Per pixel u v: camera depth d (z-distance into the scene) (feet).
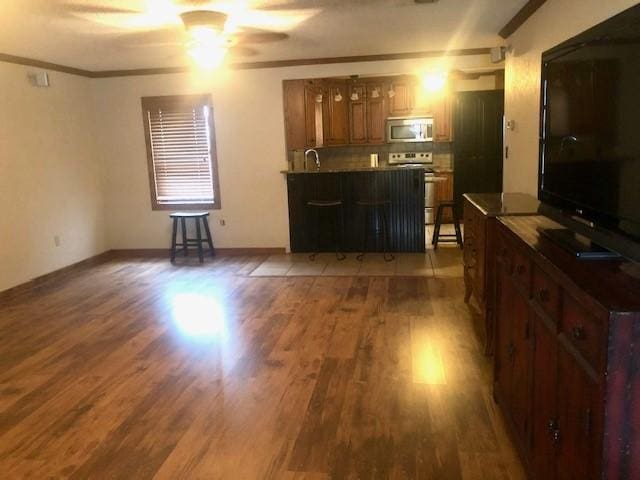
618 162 5.56
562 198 7.41
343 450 7.86
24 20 12.51
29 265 17.87
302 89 20.88
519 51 14.47
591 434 4.56
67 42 15.26
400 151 27.53
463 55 19.40
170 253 22.38
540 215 9.53
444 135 26.18
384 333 12.36
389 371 10.37
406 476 7.20
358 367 10.61
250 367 10.82
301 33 15.19
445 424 8.43
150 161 21.90
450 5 12.58
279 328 12.99
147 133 21.66
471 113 26.03
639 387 4.20
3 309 15.28
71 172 20.20
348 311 14.02
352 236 21.03
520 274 7.21
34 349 12.18
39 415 9.18
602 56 5.94
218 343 12.20
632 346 4.15
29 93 17.95
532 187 13.23
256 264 19.97
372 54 19.45
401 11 12.97
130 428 8.68
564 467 5.39
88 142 21.31
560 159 7.51
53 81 19.15
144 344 12.29
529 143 13.50
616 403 4.24
